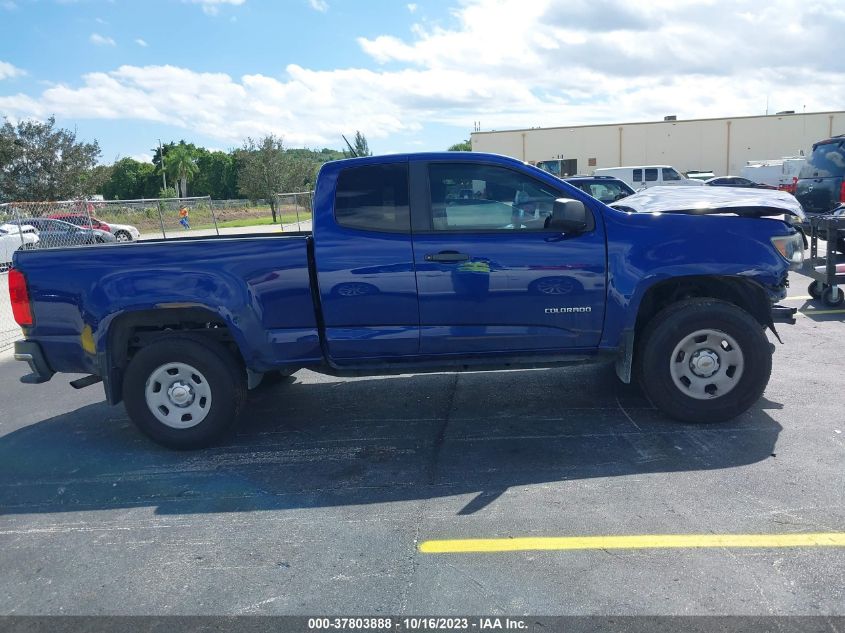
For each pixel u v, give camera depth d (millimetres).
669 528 3473
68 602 3123
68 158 36281
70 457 4930
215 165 99875
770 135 50719
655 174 29609
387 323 4688
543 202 4672
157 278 4621
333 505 3943
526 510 3744
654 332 4699
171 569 3354
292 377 6672
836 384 5566
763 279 4617
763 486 3863
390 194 4672
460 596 2998
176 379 4805
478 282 4598
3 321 11297
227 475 4453
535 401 5547
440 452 4637
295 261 4633
